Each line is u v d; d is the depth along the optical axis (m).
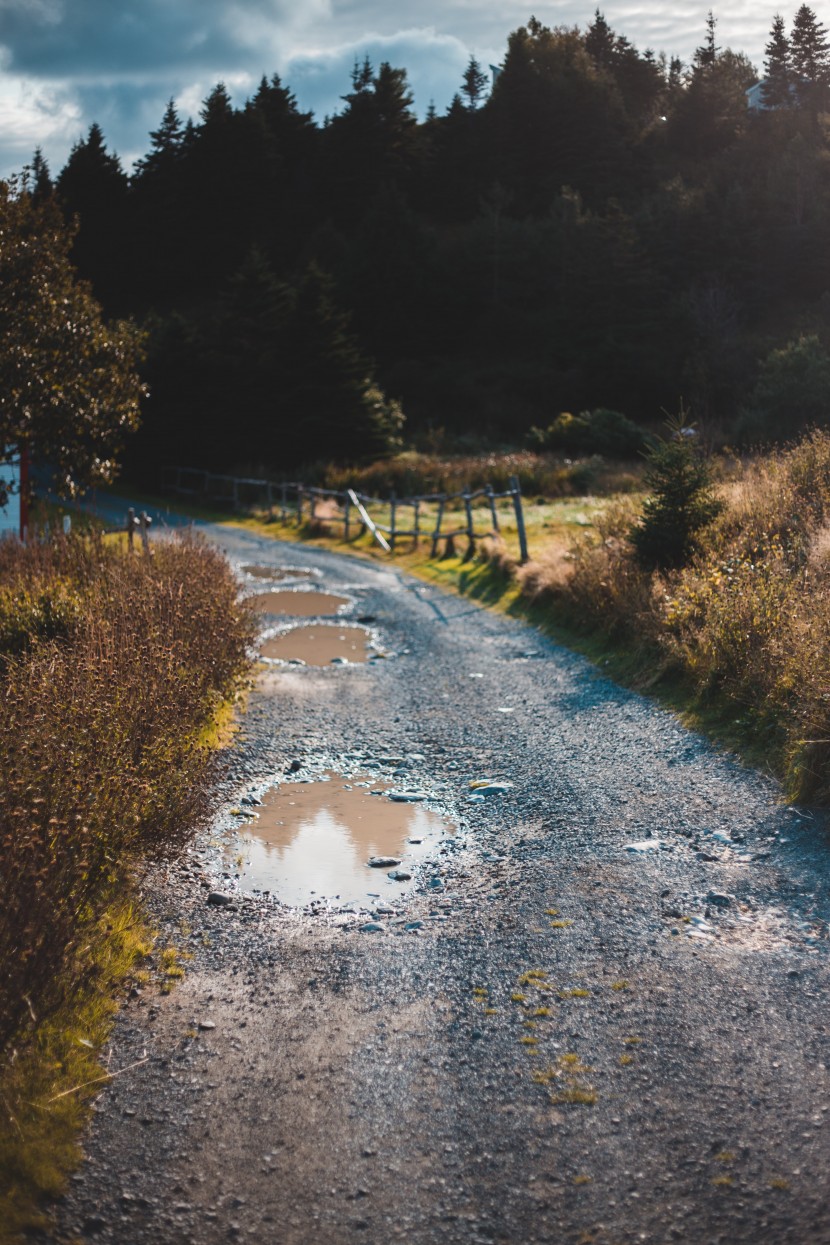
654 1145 3.55
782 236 79.56
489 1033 4.34
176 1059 4.16
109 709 6.28
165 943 5.26
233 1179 3.46
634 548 13.63
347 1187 3.42
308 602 17.98
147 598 9.90
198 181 100.00
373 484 38.22
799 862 5.91
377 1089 3.96
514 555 19.05
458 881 6.18
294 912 5.75
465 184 104.06
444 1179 3.44
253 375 48.47
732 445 38.28
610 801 7.34
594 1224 3.21
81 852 4.87
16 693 6.46
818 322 70.69
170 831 6.02
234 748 9.02
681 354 69.44
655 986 4.64
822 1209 3.19
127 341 18.72
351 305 77.62
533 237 84.31
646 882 5.84
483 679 11.71
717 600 10.46
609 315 71.94
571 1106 3.79
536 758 8.58
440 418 66.00
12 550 13.94
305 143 110.62
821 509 12.51
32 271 17.28
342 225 100.00
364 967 5.01
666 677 10.22
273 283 54.00
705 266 78.88
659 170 104.62
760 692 8.52
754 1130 3.59
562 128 102.06
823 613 8.87
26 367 16.34
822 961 4.79
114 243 101.62
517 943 5.18
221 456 48.38
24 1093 3.76
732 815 6.77
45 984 4.18
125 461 50.16
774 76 120.56
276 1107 3.84
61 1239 3.16
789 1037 4.17
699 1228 3.16
